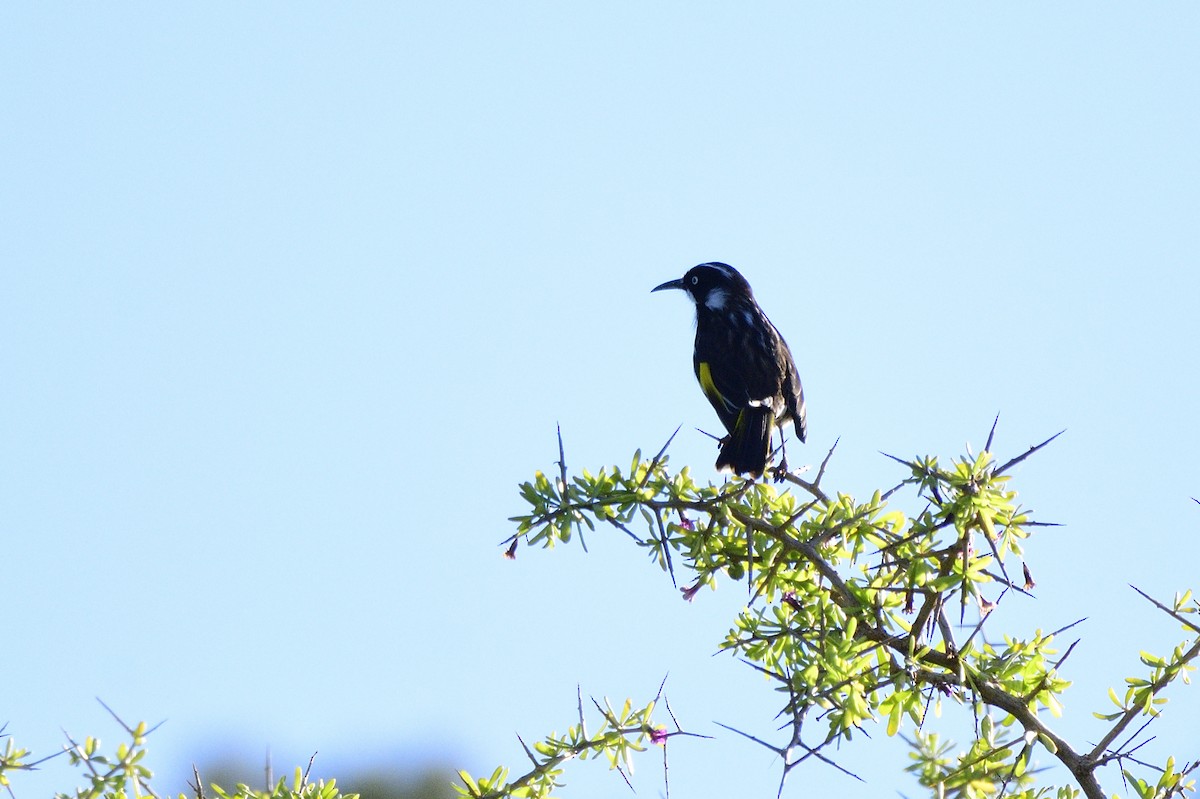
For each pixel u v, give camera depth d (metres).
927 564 10.75
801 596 11.05
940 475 10.27
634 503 10.43
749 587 10.26
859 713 9.36
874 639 10.40
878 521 10.97
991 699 10.23
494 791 9.93
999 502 10.13
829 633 10.32
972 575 10.16
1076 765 9.98
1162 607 10.14
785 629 10.42
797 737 9.00
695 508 10.58
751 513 11.09
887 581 10.62
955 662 10.16
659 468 10.51
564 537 10.29
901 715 10.01
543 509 10.40
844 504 11.20
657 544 10.40
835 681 9.52
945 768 10.77
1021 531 10.38
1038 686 10.12
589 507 10.44
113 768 9.55
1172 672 10.12
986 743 10.27
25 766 9.49
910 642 10.18
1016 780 10.31
